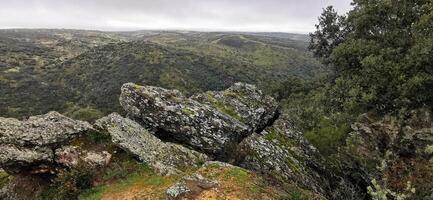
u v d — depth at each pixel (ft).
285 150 67.51
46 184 57.67
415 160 61.31
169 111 66.28
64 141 59.31
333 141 79.25
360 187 65.98
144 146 60.18
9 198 57.36
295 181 60.18
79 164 56.90
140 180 53.72
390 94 62.85
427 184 56.80
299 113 103.91
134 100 68.23
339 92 72.18
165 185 50.67
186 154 61.46
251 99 76.89
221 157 63.93
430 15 61.05
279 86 228.84
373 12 72.38
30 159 55.21
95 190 53.57
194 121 65.62
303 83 223.51
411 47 63.98
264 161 62.13
